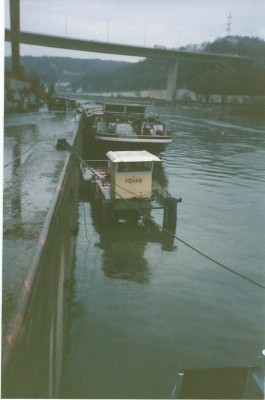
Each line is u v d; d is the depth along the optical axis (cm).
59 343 1102
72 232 1933
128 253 2077
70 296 1590
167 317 1506
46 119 3741
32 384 550
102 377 1186
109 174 2727
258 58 13475
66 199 1407
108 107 4416
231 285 1770
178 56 13250
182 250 2144
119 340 1362
